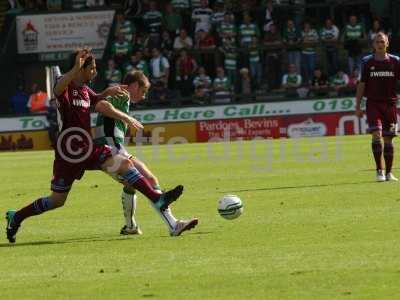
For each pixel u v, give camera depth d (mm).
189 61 83062
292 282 19562
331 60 82188
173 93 81875
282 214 29750
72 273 21453
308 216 29016
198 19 86312
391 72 38062
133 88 26828
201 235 26094
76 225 29578
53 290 19766
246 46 83688
